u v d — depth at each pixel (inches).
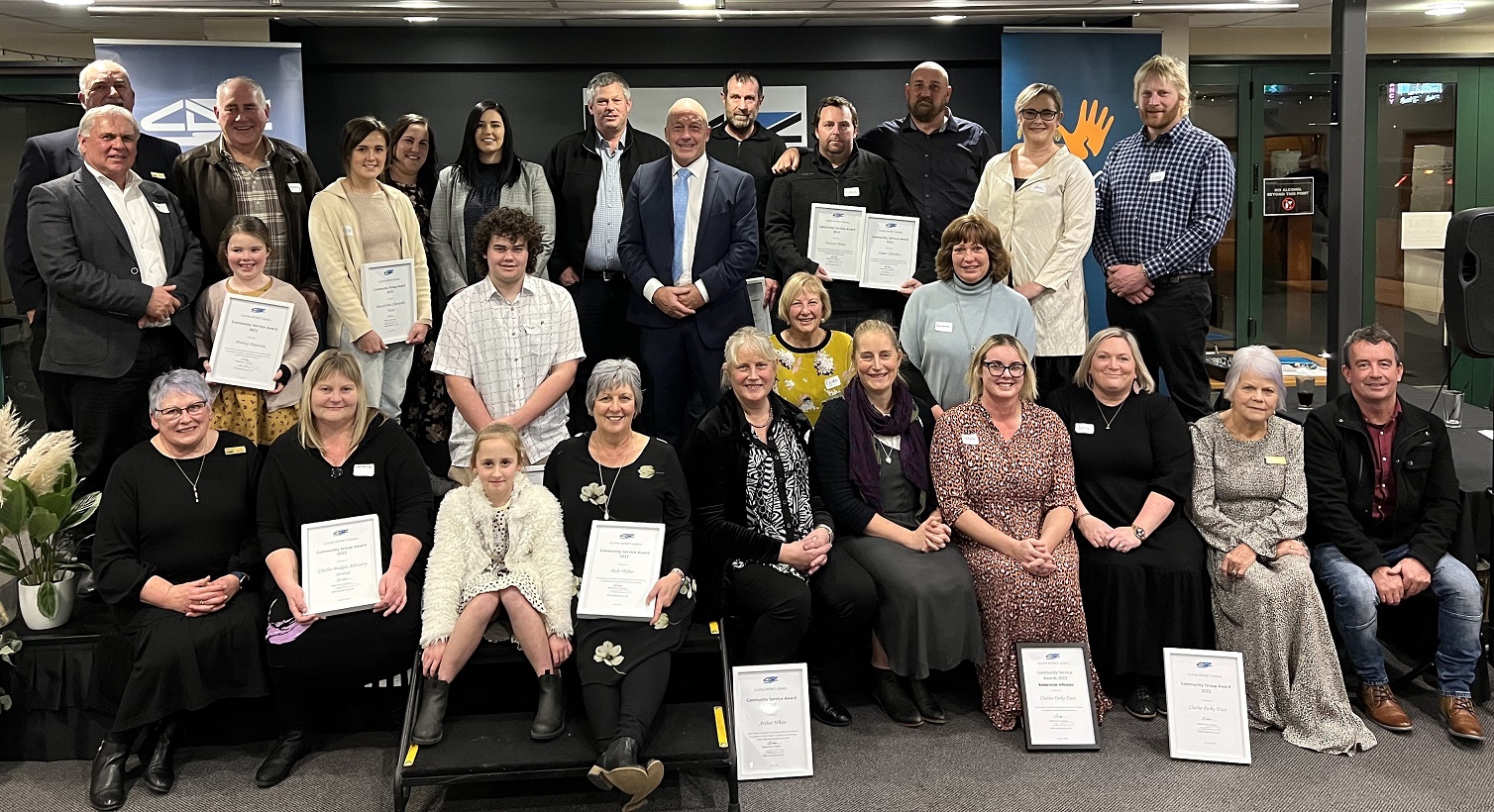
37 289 156.2
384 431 137.8
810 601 134.0
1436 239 291.1
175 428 131.6
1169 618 139.5
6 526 130.0
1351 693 145.6
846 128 180.4
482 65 244.2
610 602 128.2
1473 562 140.3
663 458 136.6
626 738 116.1
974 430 144.6
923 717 140.3
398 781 115.2
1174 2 216.1
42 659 131.1
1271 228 283.9
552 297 157.4
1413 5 246.4
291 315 153.0
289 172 164.9
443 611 127.0
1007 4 211.9
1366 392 141.6
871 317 183.3
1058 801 121.0
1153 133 174.4
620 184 184.2
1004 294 164.7
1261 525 141.9
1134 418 148.6
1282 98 277.1
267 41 234.2
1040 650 135.4
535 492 133.0
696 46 245.3
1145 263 171.5
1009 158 176.9
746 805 121.6
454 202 179.2
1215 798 121.1
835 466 143.6
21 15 225.5
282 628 127.0
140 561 131.3
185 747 136.3
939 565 138.0
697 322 169.6
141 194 149.8
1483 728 135.9
